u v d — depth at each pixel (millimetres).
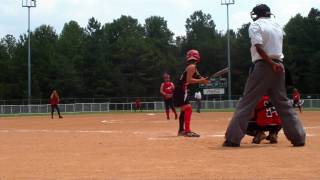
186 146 9523
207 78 12203
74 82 94562
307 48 98000
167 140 10883
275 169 6430
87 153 8602
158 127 18344
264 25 9320
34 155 8477
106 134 13367
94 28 108688
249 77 9438
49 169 6801
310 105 64750
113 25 118375
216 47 109250
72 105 64688
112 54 105062
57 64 94062
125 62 103750
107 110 66438
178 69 106812
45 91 93500
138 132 14445
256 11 9562
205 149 8961
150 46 109375
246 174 6098
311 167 6566
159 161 7395
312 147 9117
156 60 105375
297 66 97500
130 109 67625
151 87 103938
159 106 67938
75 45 105938
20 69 91812
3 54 95438
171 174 6191
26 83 91000
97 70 97250
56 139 11680
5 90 89188
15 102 67125
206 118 28938
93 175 6230
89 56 97812
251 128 10086
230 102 65750
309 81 95812
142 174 6234
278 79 9320
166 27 133375
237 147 9266
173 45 127188
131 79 103250
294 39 99312
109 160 7609
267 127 10031
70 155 8352
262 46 9289
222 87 70938
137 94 100438
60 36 112312
